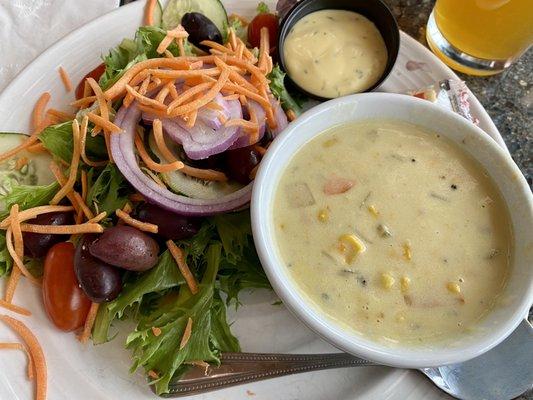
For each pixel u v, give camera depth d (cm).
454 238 16
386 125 17
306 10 22
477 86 24
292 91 21
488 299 15
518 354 16
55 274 16
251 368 16
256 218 15
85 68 20
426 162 17
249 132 17
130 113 17
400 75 21
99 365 16
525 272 15
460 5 21
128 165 17
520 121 23
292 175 17
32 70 20
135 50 20
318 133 17
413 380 16
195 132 17
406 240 16
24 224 17
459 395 16
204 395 16
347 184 16
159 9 21
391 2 25
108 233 16
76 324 16
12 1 23
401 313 15
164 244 18
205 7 21
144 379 16
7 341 16
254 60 19
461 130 17
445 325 15
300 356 16
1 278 17
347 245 16
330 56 21
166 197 17
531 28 21
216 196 18
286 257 15
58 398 15
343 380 16
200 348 16
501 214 16
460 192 17
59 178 17
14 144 18
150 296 17
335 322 15
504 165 16
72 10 23
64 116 19
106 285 16
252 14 22
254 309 18
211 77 17
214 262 17
